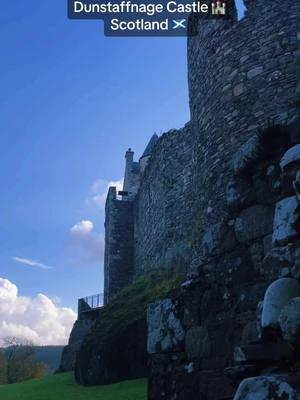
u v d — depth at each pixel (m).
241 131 7.40
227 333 5.76
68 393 15.29
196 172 8.41
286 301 4.32
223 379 5.62
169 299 6.84
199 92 8.75
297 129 5.45
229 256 6.06
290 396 3.71
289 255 4.93
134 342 16.23
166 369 6.52
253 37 7.88
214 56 8.45
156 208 24.59
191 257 7.80
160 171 24.34
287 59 7.38
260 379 3.97
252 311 5.46
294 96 7.05
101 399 12.97
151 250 24.92
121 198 33.28
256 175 5.94
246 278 5.70
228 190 6.28
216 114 7.98
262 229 5.67
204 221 7.55
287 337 3.95
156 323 6.89
